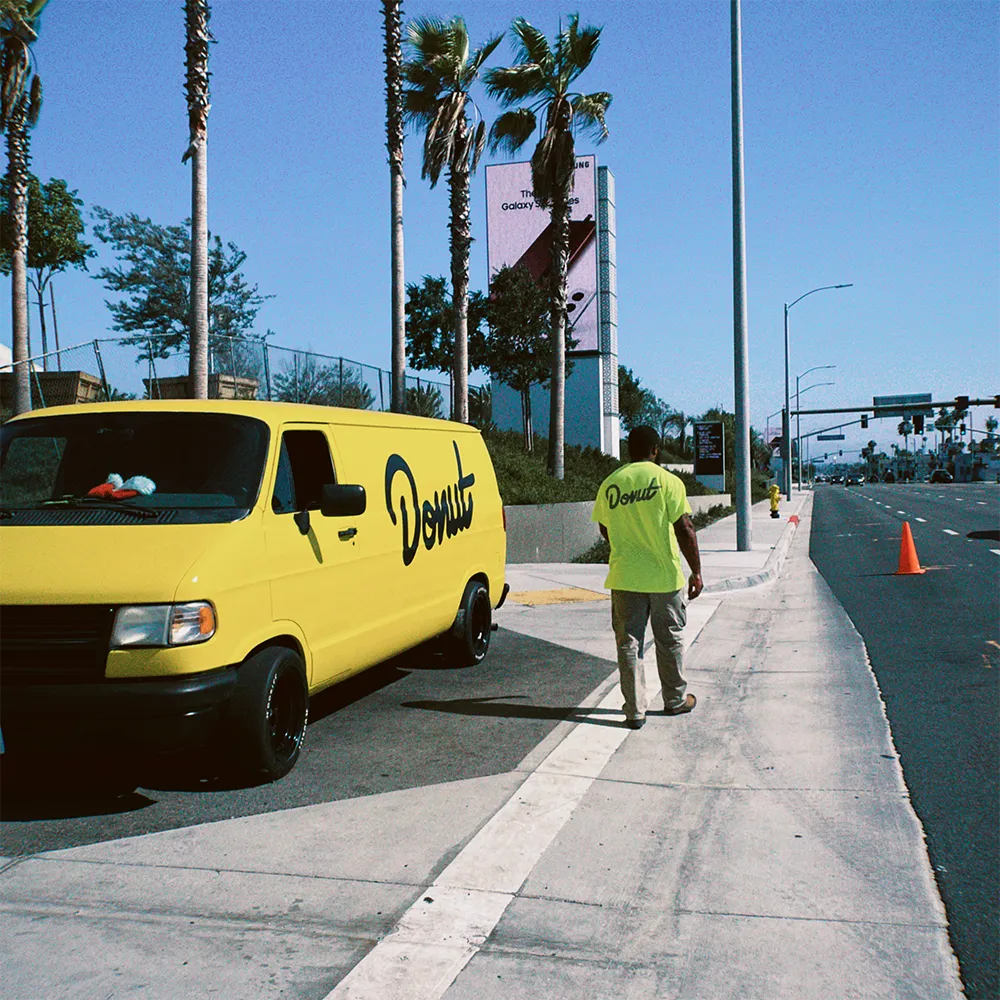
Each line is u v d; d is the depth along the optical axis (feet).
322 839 14.60
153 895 12.68
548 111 84.94
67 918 12.06
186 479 17.98
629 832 14.85
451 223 80.23
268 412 19.42
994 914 12.00
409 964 10.87
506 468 79.05
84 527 16.80
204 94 54.44
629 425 262.06
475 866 13.50
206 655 15.60
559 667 27.71
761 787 16.94
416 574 23.93
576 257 194.80
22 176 73.31
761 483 327.06
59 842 14.61
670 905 12.34
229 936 11.57
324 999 10.21
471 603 27.50
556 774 17.60
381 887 12.88
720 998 10.18
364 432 22.48
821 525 114.21
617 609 21.43
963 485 349.41
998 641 30.78
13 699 15.05
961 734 20.07
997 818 15.25
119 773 17.99
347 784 17.26
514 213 197.16
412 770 18.02
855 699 23.41
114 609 15.29
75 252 124.36
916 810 15.67
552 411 87.10
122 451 18.57
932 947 11.19
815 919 11.91
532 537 65.16
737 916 12.01
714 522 125.29
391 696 24.18
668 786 17.02
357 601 20.77
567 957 11.05
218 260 142.72
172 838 14.73
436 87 80.79
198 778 17.69
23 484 18.54
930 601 41.06
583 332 195.31
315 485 20.06
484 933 11.60
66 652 15.28
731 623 36.52
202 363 54.54
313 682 19.04
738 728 20.90
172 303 139.03
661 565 21.15
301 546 18.58
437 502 25.50
